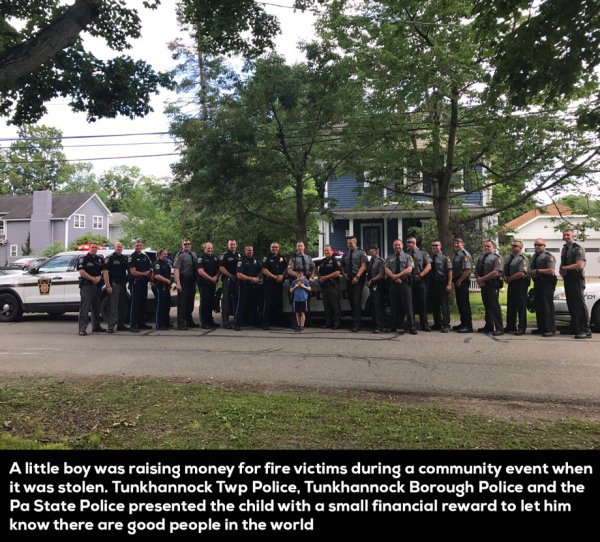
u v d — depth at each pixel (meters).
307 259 10.16
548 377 6.13
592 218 13.77
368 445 3.87
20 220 43.84
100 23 7.34
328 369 6.64
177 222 21.92
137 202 30.84
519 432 4.14
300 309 9.98
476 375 6.26
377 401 5.12
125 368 6.76
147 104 8.05
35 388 5.58
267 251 15.98
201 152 12.92
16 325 11.64
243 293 10.31
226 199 13.59
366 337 9.27
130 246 30.67
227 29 7.72
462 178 14.70
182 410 4.73
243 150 12.86
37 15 6.93
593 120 4.92
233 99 13.21
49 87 7.53
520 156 12.81
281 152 13.66
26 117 7.78
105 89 7.65
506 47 4.72
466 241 19.28
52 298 12.07
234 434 4.09
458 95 12.32
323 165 14.45
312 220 18.17
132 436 4.10
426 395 5.40
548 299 9.36
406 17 11.45
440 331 10.02
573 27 4.26
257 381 6.01
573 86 4.68
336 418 4.48
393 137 12.41
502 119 11.93
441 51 10.55
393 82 11.46
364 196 15.36
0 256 44.59
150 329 10.62
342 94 12.01
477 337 9.23
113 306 10.11
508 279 9.64
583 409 4.86
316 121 12.73
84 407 4.86
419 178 14.87
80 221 45.41
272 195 13.97
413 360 7.18
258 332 10.00
